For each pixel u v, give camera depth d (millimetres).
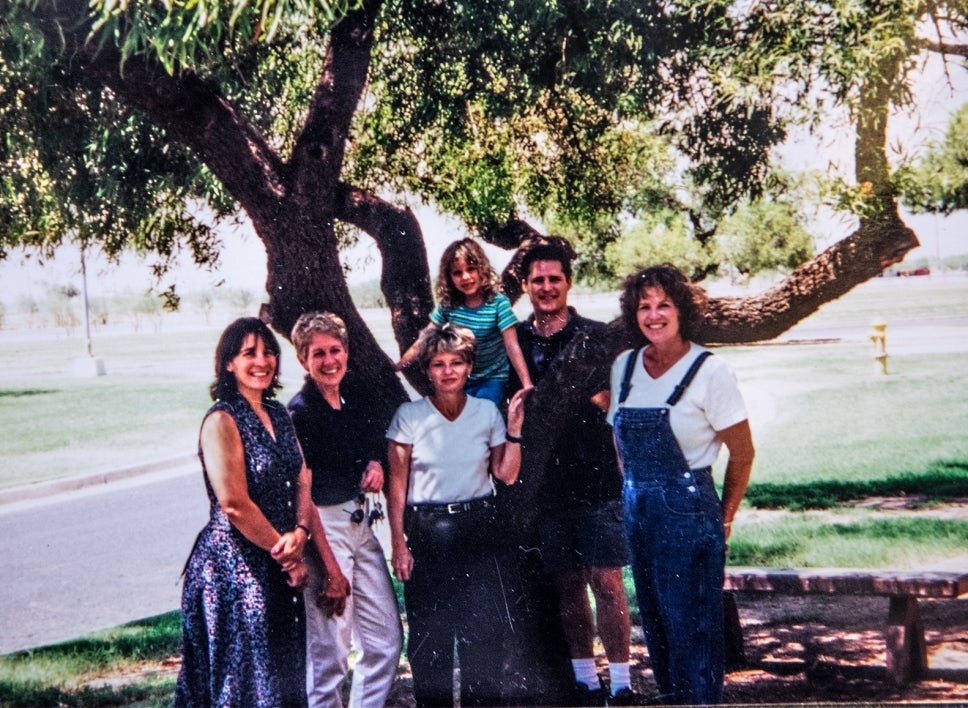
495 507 3746
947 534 5672
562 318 3867
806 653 4473
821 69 4195
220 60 4320
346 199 4371
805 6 4164
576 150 4680
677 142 4543
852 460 6891
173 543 6234
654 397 3365
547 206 4766
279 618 3273
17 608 5484
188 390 6867
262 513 3238
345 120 4262
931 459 6867
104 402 6871
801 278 4277
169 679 4617
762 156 4453
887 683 4156
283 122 4809
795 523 6082
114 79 3969
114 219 4844
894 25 4094
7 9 3869
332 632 3545
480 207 4781
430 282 4422
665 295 3340
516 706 3777
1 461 6875
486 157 4773
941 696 4004
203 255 4957
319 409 3574
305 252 4152
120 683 4609
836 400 7316
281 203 4133
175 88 4008
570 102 4617
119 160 4672
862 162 4359
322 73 4305
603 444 3801
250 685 3240
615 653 3877
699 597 3350
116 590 5559
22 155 4602
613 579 3855
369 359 4043
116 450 6879
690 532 3320
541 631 3793
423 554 3664
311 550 3471
